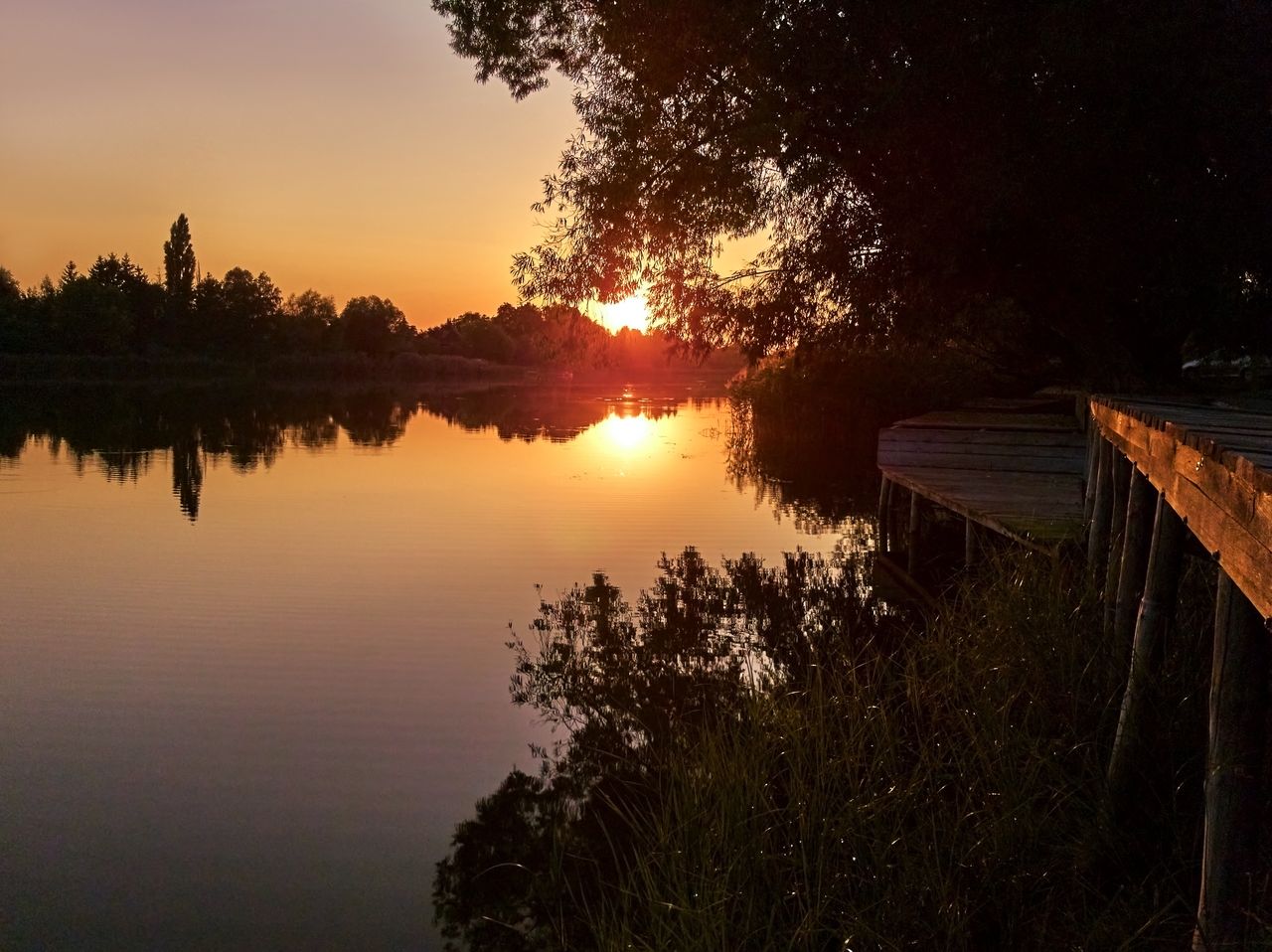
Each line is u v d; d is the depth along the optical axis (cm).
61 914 377
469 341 8475
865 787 403
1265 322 1129
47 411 3120
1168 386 1155
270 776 492
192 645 707
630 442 2234
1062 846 354
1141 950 296
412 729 555
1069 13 941
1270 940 220
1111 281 1134
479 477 1606
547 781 488
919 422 1209
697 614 799
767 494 1443
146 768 504
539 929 369
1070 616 504
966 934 322
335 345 7725
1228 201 1018
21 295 6625
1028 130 1023
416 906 383
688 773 430
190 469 1681
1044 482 905
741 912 342
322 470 1684
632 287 1354
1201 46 969
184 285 7550
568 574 938
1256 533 177
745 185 1220
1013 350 1831
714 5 1122
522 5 1382
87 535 1105
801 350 1396
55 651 688
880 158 1130
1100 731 413
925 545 1033
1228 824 230
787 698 518
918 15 1000
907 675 518
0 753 518
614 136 1267
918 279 1176
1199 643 413
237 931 367
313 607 809
